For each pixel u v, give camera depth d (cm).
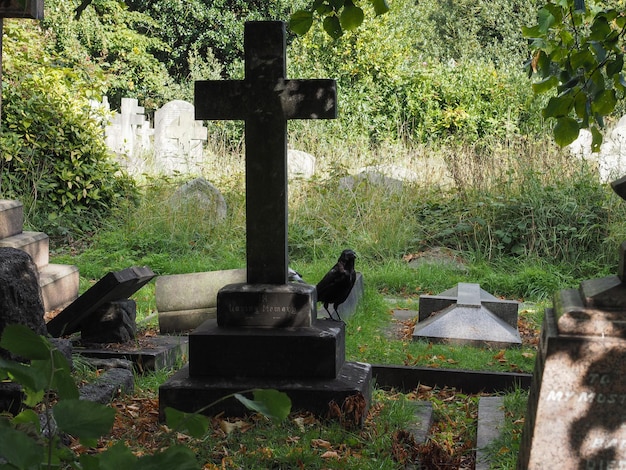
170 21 3059
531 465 335
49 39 2492
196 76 2869
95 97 1547
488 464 483
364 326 904
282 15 3019
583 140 1669
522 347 849
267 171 611
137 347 750
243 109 609
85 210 1434
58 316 730
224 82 609
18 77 1417
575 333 330
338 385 573
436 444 512
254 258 619
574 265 1240
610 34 568
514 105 2166
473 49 3180
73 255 1316
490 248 1277
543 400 332
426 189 1478
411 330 914
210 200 1425
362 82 2252
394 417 588
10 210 954
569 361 329
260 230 616
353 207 1414
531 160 1420
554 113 571
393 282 1175
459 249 1314
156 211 1407
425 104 2223
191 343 590
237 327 602
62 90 1476
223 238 1366
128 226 1388
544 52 604
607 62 565
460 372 710
